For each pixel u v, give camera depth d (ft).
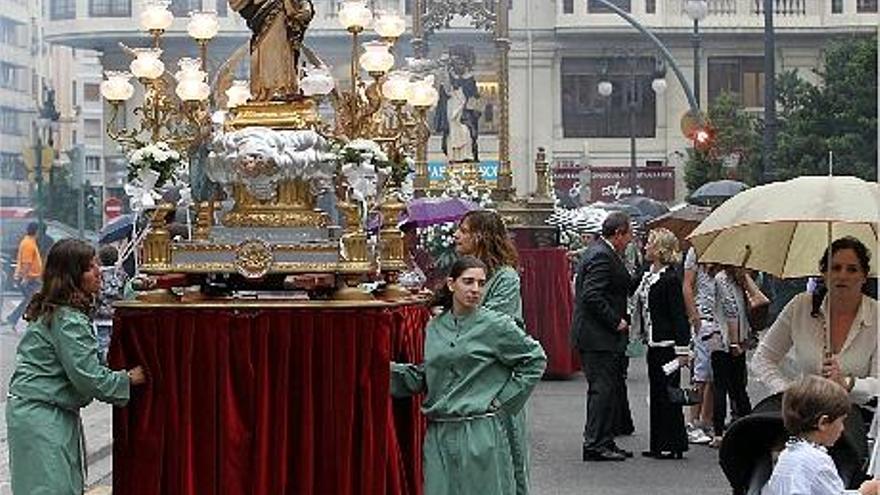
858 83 167.94
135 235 47.32
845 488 29.14
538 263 85.87
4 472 48.83
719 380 57.72
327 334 32.55
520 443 34.22
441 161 131.03
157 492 32.58
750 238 38.52
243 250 33.06
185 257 33.24
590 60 222.89
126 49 37.14
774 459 29.63
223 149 33.96
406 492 34.32
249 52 37.06
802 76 220.23
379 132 37.83
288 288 34.01
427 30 103.35
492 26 99.45
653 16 219.00
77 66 189.78
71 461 32.86
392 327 33.27
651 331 56.13
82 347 32.22
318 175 34.19
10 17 164.66
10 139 160.97
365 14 37.55
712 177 160.56
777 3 218.18
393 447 33.12
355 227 33.45
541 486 50.47
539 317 86.12
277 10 35.73
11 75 164.55
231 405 32.40
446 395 32.55
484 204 86.84
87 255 32.68
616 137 227.20
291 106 35.65
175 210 35.35
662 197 224.74
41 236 140.15
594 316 55.77
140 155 34.30
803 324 35.24
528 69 222.69
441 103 126.21
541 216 87.45
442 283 35.65
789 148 170.81
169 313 32.50
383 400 32.73
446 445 32.55
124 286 44.86
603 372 56.03
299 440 32.58
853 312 34.96
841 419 26.96
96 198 175.83
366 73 44.11
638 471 53.57
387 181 36.76
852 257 34.65
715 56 221.66
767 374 35.65
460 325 32.68
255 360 32.45
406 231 41.39
